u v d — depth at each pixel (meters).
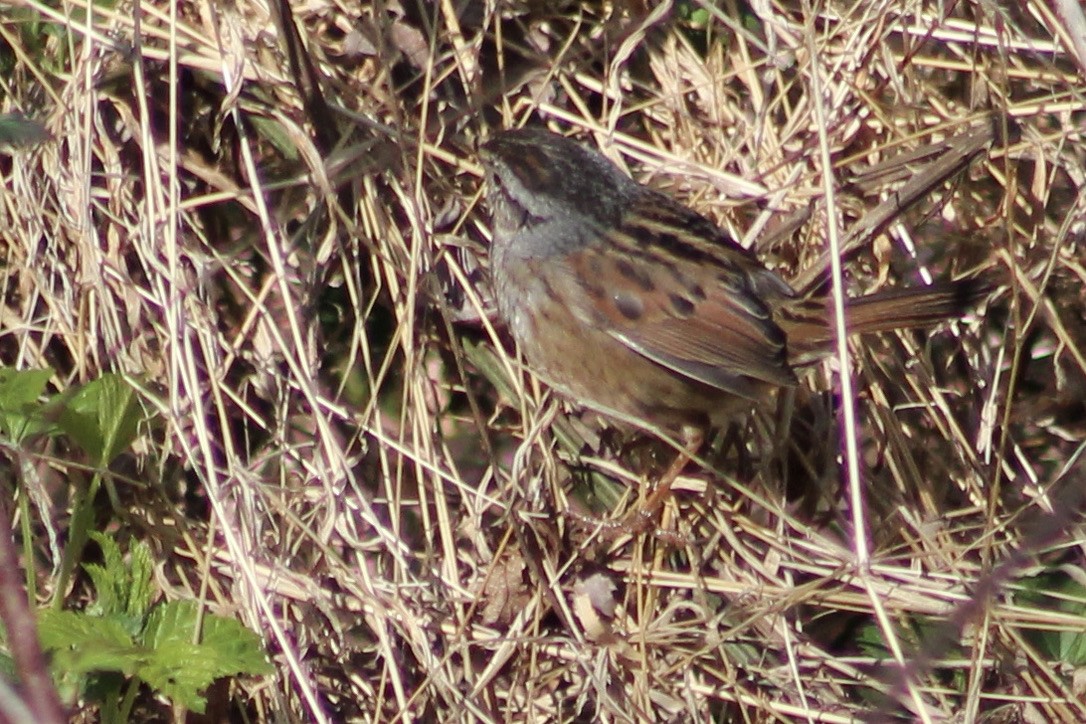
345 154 9.53
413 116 10.06
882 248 10.08
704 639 9.15
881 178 9.98
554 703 9.22
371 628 9.18
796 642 9.26
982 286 9.17
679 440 9.79
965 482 9.91
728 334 9.29
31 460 9.17
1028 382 10.72
